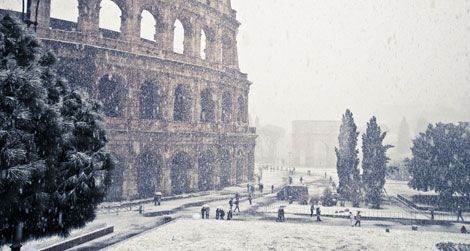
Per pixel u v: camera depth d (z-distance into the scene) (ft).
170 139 160.97
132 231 97.55
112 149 140.56
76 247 79.41
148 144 152.56
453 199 149.59
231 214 117.50
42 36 126.82
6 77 45.68
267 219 119.75
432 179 151.74
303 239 85.92
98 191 62.95
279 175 293.23
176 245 77.97
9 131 45.29
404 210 146.41
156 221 111.65
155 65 155.74
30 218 53.31
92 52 136.15
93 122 64.49
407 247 79.92
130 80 147.23
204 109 192.24
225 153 205.16
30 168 46.98
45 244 72.54
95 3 139.23
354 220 119.65
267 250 75.00
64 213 59.52
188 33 175.63
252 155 232.12
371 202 157.69
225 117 210.79
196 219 112.06
